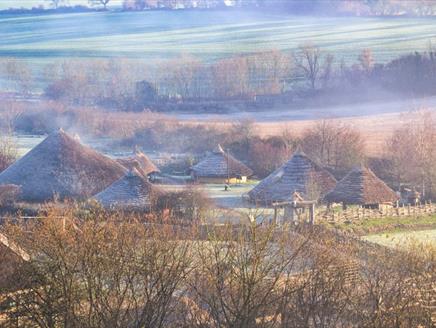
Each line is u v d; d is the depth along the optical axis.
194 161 181.88
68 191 134.50
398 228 123.12
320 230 98.25
